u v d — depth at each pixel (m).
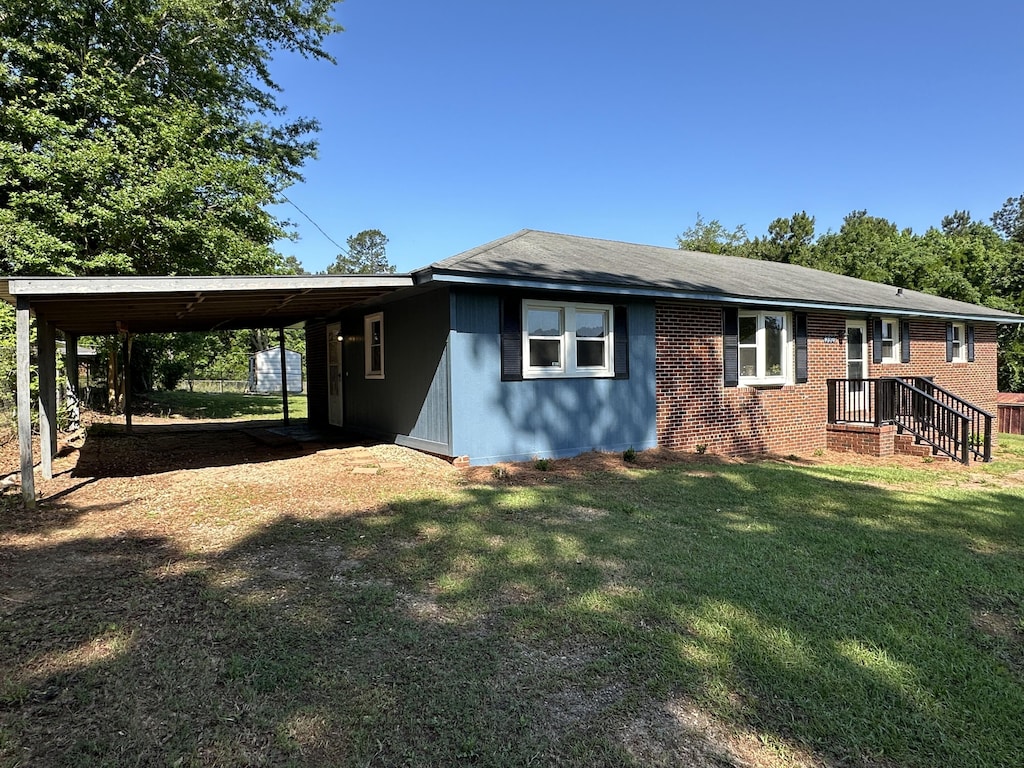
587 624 3.19
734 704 2.46
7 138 11.94
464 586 3.74
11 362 10.03
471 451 8.00
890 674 2.72
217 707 2.41
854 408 12.75
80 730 2.25
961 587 3.82
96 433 12.40
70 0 12.88
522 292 8.38
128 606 3.39
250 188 14.56
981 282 25.30
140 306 7.60
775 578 3.91
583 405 8.98
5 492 6.41
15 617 3.21
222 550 4.44
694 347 10.20
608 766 2.09
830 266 33.09
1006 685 2.65
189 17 14.41
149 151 12.62
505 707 2.43
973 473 8.74
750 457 10.07
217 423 15.51
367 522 5.23
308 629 3.12
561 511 5.69
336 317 12.78
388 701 2.47
